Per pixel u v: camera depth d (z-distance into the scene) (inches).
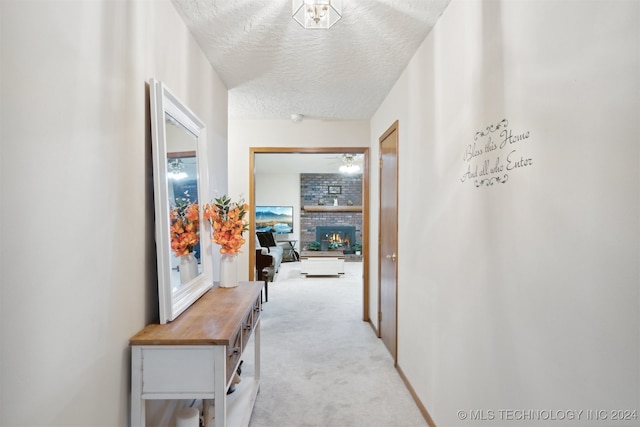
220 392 47.7
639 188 28.7
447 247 69.0
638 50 28.7
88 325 39.4
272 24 75.2
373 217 148.3
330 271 262.2
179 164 63.8
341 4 66.3
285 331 139.3
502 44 49.1
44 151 32.4
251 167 161.3
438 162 73.9
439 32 73.4
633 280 29.2
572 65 35.7
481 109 55.2
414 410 83.5
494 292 51.2
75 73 36.8
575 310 35.4
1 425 28.3
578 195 34.9
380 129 136.7
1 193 27.9
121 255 46.5
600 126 32.3
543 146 40.1
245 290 77.3
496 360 50.6
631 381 29.5
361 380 98.0
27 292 30.7
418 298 86.9
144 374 47.8
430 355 77.9
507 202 47.7
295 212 367.2
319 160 288.5
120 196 46.2
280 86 113.9
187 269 65.6
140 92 52.1
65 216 35.4
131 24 49.4
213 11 69.5
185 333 49.8
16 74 29.2
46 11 32.5
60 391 34.9
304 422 78.0
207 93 91.6
